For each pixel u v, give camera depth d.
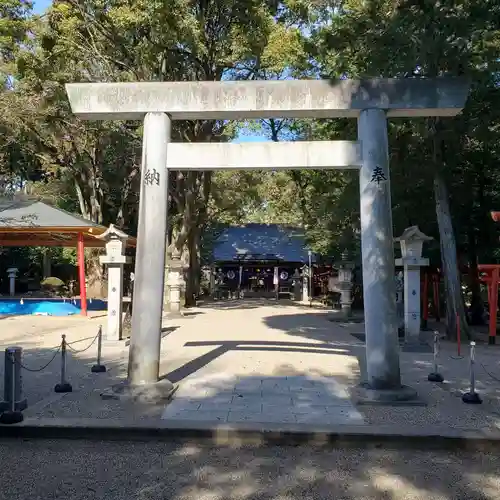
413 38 10.59
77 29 21.47
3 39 20.44
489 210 18.58
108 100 7.81
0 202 23.12
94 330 16.48
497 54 11.81
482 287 24.48
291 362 10.38
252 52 22.05
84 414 6.60
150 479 4.91
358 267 25.97
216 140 26.36
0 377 8.94
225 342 13.55
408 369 10.13
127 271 31.52
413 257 13.02
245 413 6.68
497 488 4.79
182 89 7.75
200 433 5.98
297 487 4.77
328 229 26.16
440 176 15.22
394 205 17.83
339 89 7.68
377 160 7.63
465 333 14.79
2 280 35.09
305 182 28.89
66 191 33.34
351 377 8.95
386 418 6.54
